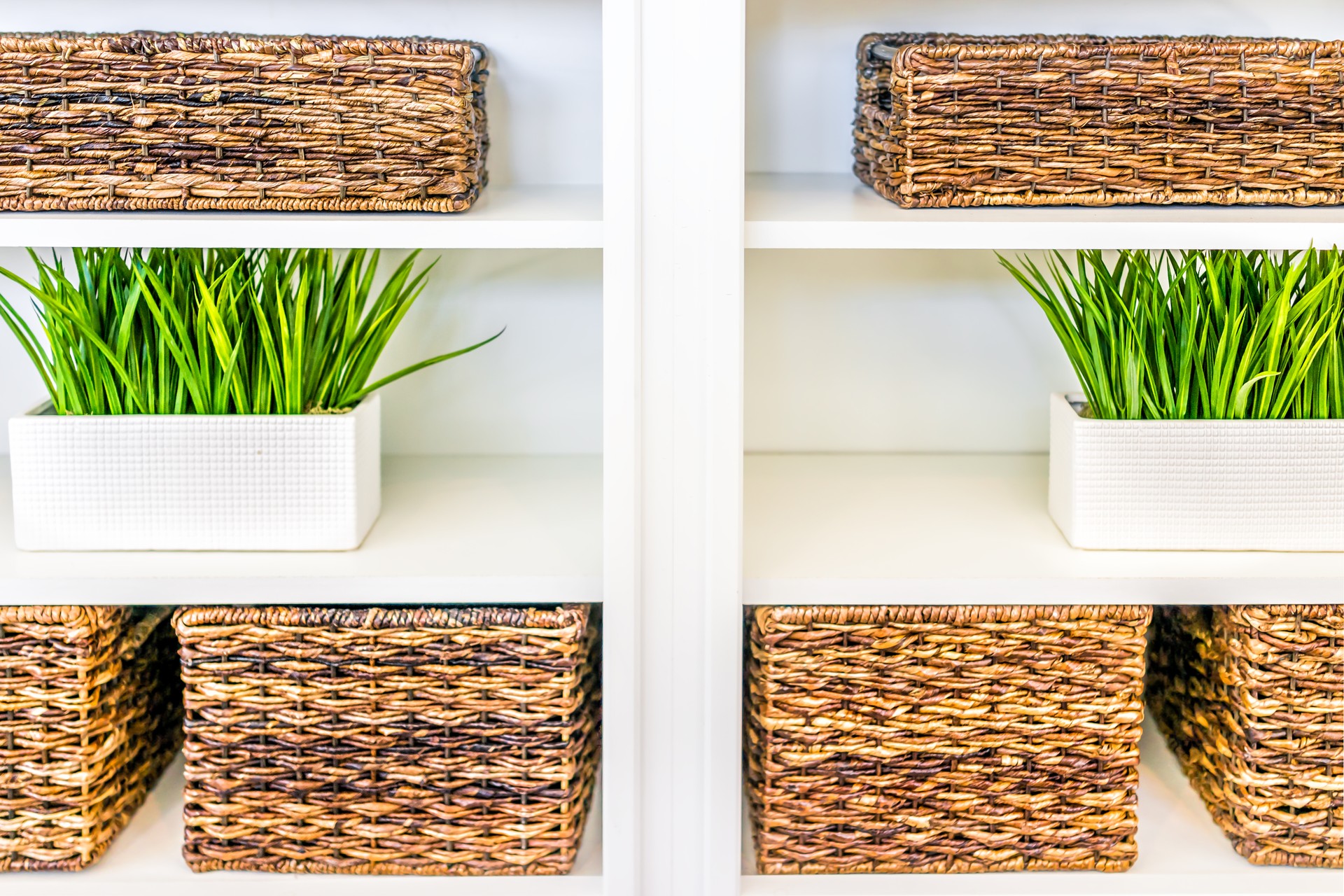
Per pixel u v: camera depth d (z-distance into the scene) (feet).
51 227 2.91
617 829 3.18
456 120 3.03
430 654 3.16
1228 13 3.97
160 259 3.41
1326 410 3.30
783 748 3.24
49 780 3.20
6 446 4.23
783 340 4.19
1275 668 3.18
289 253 3.69
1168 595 3.13
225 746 3.20
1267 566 3.21
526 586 3.12
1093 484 3.29
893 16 3.97
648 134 2.87
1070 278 3.40
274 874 3.28
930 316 4.18
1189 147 3.09
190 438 3.25
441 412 4.20
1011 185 3.11
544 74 3.96
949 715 3.23
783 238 2.94
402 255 4.06
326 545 3.29
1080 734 3.25
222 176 3.02
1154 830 3.48
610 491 3.00
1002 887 3.28
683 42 2.83
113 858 3.33
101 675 3.22
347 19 3.92
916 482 3.93
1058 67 3.04
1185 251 3.51
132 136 2.99
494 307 4.13
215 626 3.14
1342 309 3.28
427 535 3.42
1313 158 3.10
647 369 2.98
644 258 2.93
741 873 3.29
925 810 3.29
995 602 3.13
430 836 3.27
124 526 3.28
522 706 3.19
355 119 3.00
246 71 2.97
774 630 3.17
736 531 3.05
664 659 3.13
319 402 3.40
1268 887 3.25
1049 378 4.23
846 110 4.03
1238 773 3.29
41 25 3.86
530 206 3.29
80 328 3.16
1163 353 3.32
